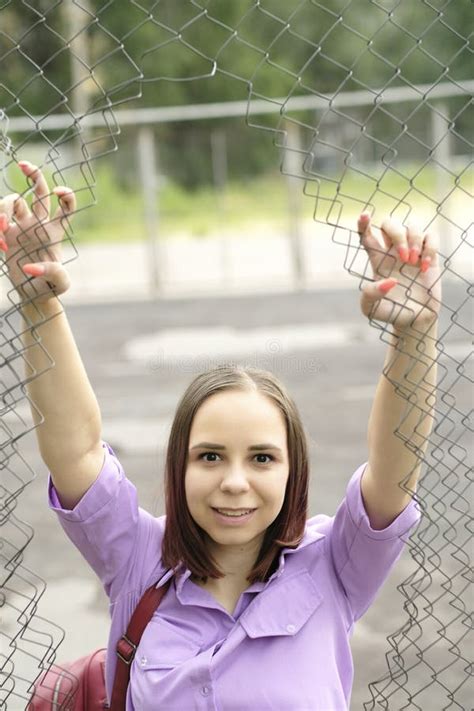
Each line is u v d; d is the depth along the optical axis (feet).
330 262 49.67
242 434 6.28
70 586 14.10
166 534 6.48
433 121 46.91
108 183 51.42
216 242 51.03
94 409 6.35
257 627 6.24
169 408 25.38
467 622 12.16
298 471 6.61
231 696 6.07
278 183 50.62
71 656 11.74
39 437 6.26
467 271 42.70
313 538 6.68
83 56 67.56
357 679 11.14
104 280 49.70
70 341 6.17
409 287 5.86
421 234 5.92
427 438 6.24
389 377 6.16
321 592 6.50
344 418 23.85
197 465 6.36
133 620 6.37
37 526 16.60
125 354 33.55
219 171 50.55
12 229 5.70
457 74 59.88
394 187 49.96
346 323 36.91
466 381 25.13
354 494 6.45
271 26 79.30
